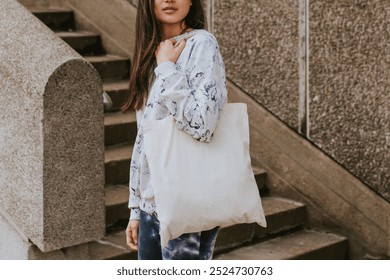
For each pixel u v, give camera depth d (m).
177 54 2.39
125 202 3.91
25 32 3.48
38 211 3.20
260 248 4.09
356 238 4.32
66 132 3.18
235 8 4.71
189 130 2.30
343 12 4.22
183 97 2.29
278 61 4.55
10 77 3.33
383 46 4.09
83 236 3.31
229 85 4.84
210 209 2.33
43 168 3.13
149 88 2.54
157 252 2.51
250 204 2.40
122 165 4.26
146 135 2.34
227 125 2.41
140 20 2.55
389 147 4.15
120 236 3.78
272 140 4.65
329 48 4.30
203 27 2.65
